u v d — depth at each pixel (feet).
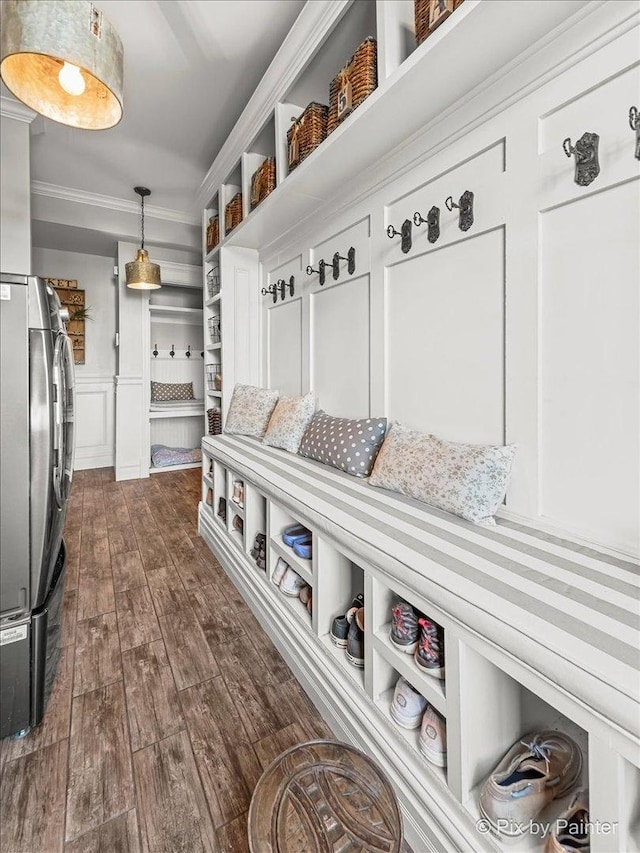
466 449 4.10
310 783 3.05
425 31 3.89
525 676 2.29
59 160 9.87
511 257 3.91
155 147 9.27
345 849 2.67
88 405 15.66
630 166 3.04
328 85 6.18
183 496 12.49
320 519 4.17
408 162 5.08
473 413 4.40
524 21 3.27
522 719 3.06
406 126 4.70
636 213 3.03
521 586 2.66
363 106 4.43
